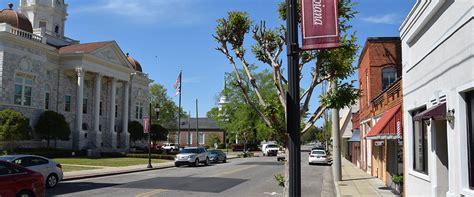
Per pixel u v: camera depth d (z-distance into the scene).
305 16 6.27
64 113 51.91
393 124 15.41
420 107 11.69
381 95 19.98
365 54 25.52
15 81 43.72
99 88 55.34
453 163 8.46
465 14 7.75
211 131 108.81
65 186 19.33
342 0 8.05
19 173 11.76
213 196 15.96
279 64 8.59
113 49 58.28
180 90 52.56
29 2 59.81
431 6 10.01
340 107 8.35
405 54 13.35
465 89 7.75
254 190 18.08
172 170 31.78
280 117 8.24
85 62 52.16
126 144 61.41
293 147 6.14
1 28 42.56
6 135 37.72
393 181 16.39
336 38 6.14
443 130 10.19
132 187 18.91
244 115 68.69
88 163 37.00
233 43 9.06
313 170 32.34
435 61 9.97
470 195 7.60
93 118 56.16
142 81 69.69
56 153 44.28
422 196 11.41
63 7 62.75
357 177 24.22
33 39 46.03
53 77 50.66
